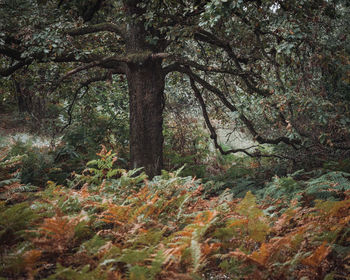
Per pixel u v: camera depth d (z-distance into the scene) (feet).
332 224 13.34
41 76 32.73
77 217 12.53
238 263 11.51
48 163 30.04
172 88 40.45
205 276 11.39
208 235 13.56
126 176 19.72
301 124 29.01
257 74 27.86
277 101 26.76
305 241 12.20
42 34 26.21
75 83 35.50
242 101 32.58
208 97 38.06
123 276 10.75
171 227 13.97
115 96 39.24
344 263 11.87
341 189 17.57
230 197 16.92
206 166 38.93
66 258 11.36
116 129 38.86
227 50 29.30
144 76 28.07
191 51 34.60
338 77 26.86
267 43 28.27
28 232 12.13
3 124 54.24
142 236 12.05
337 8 31.45
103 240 11.64
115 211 13.70
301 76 27.30
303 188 19.86
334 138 29.37
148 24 26.43
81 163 31.55
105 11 35.76
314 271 11.10
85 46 31.99
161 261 9.84
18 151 31.48
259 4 25.59
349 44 27.58
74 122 40.24
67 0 31.99
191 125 41.55
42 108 52.75
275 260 11.42
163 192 17.71
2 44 25.70
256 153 35.40
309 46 26.27
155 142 28.43
